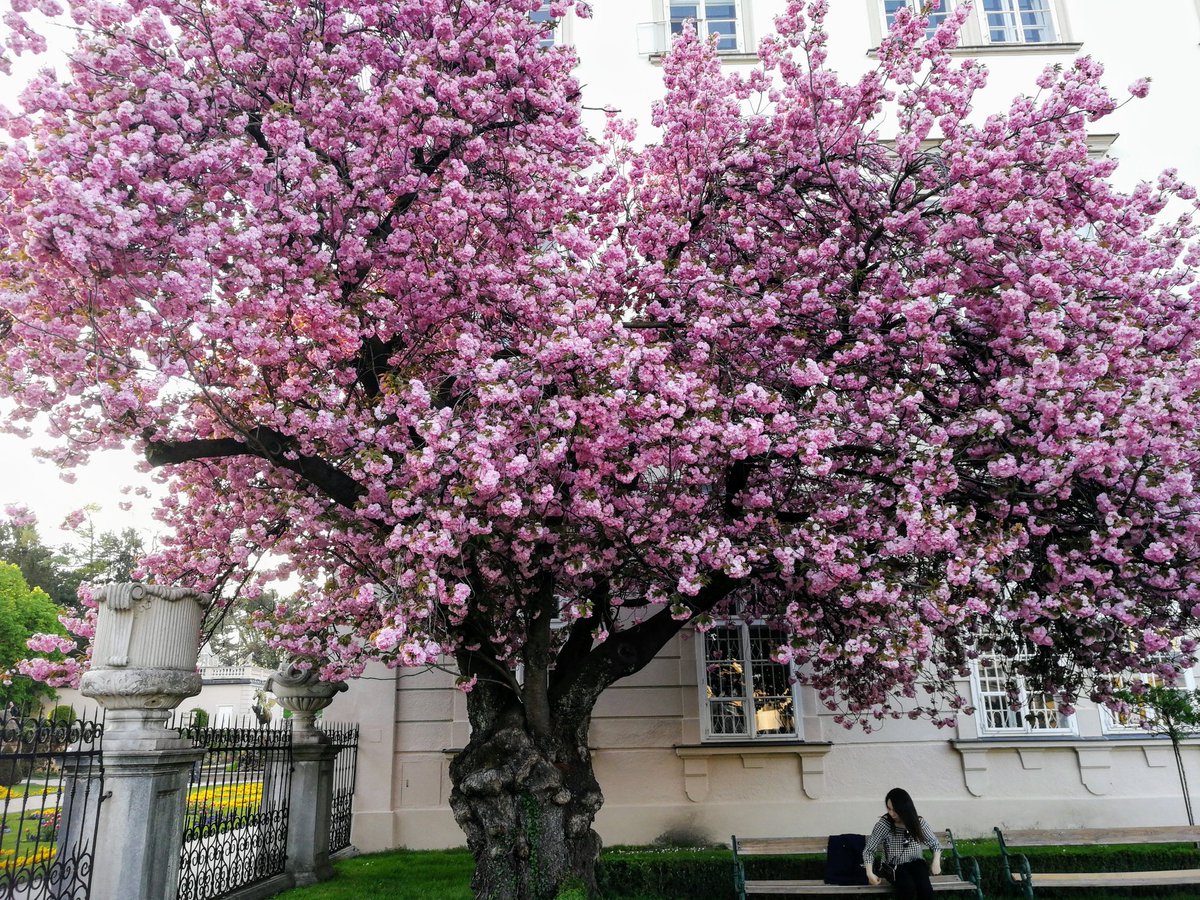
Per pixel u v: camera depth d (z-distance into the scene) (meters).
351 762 9.62
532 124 6.87
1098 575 5.77
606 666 6.68
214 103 6.07
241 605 9.38
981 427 5.84
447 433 5.20
